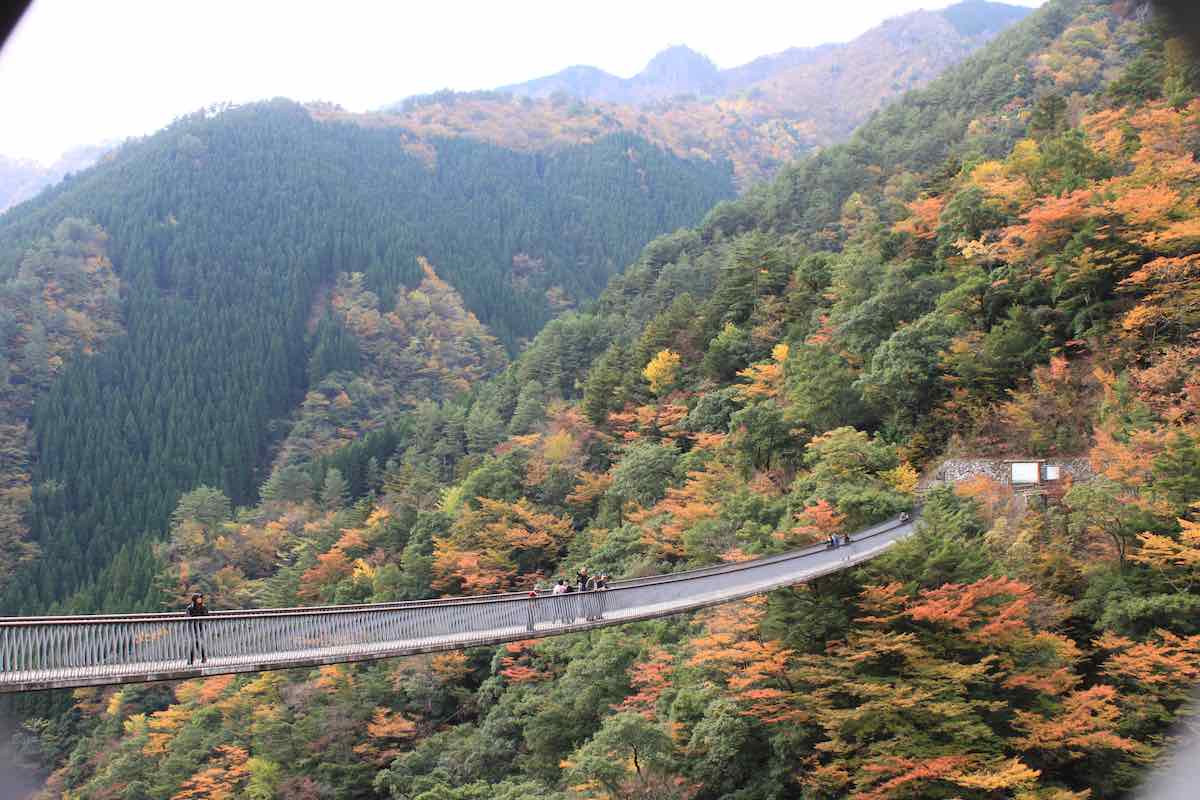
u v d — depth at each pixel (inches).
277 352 7416.3
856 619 1273.4
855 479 1838.1
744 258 3405.5
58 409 5856.3
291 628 762.8
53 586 4298.7
